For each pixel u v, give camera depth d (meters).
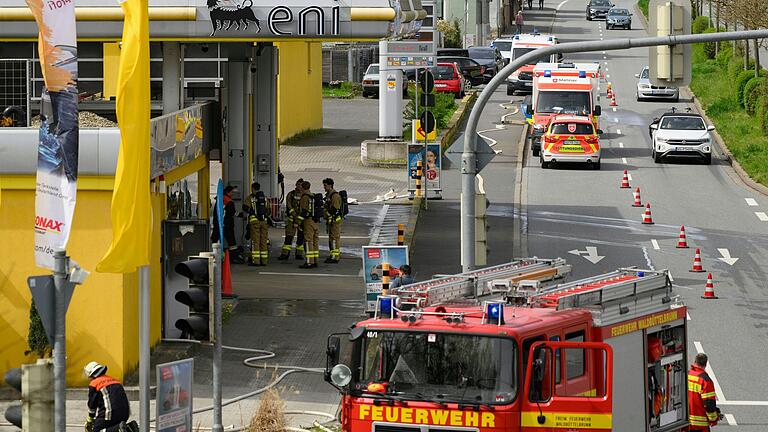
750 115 167.50
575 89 146.12
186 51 84.81
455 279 46.62
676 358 48.84
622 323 44.72
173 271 66.12
